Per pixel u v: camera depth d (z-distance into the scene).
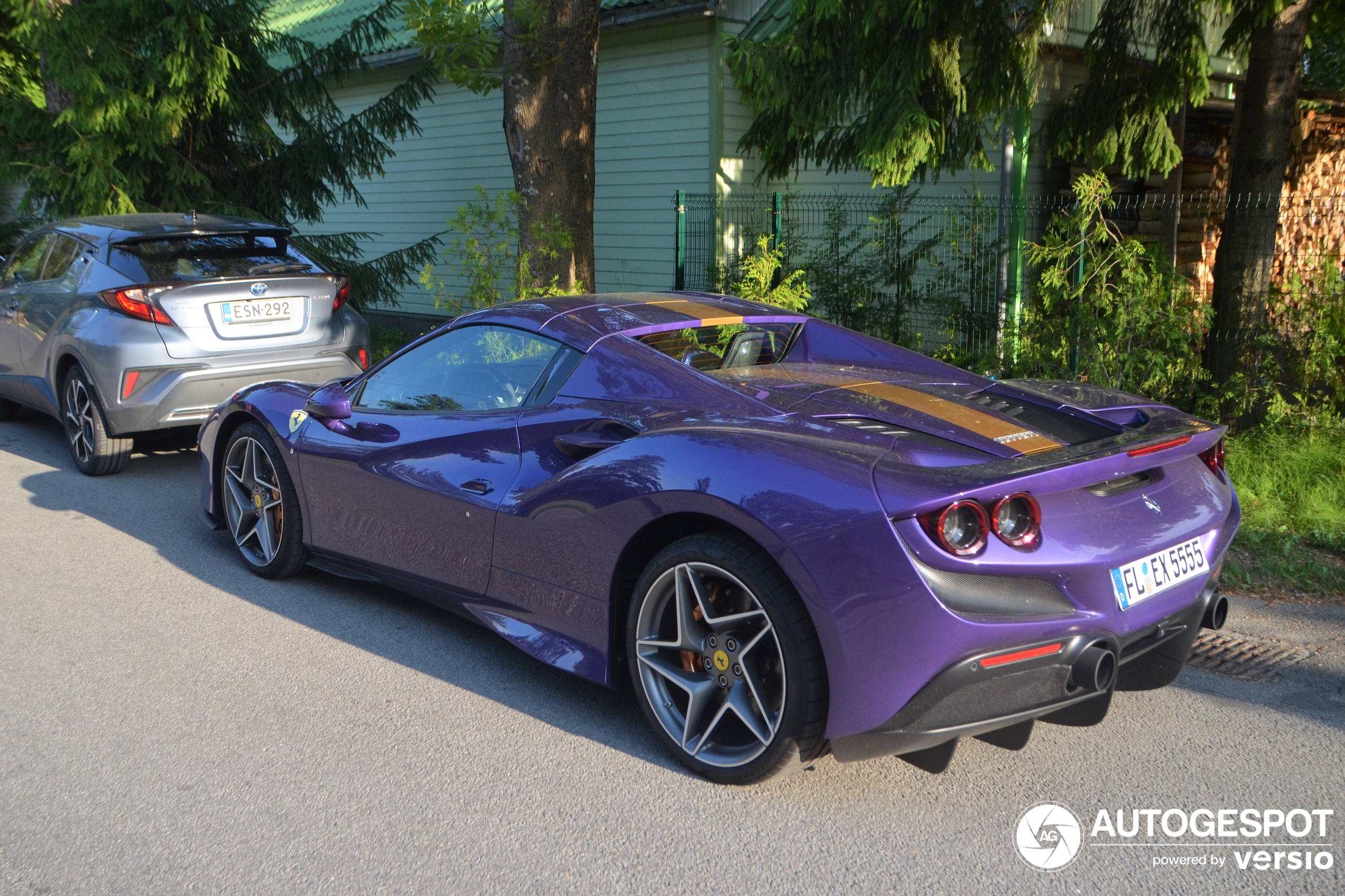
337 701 3.48
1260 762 3.05
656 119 11.78
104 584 4.64
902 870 2.54
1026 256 7.43
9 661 3.80
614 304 3.93
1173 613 2.88
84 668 3.74
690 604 2.95
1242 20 7.32
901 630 2.50
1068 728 3.29
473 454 3.64
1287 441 6.35
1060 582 2.64
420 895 2.44
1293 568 4.68
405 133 11.06
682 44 11.34
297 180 10.77
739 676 2.88
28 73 14.38
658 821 2.76
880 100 7.14
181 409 6.28
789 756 2.75
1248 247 7.31
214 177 10.82
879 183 7.10
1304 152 12.88
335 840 2.67
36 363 7.07
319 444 4.26
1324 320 7.07
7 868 2.54
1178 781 2.95
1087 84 7.95
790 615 2.66
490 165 14.00
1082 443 3.00
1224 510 3.15
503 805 2.84
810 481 2.65
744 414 3.12
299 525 4.51
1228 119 12.70
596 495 3.10
